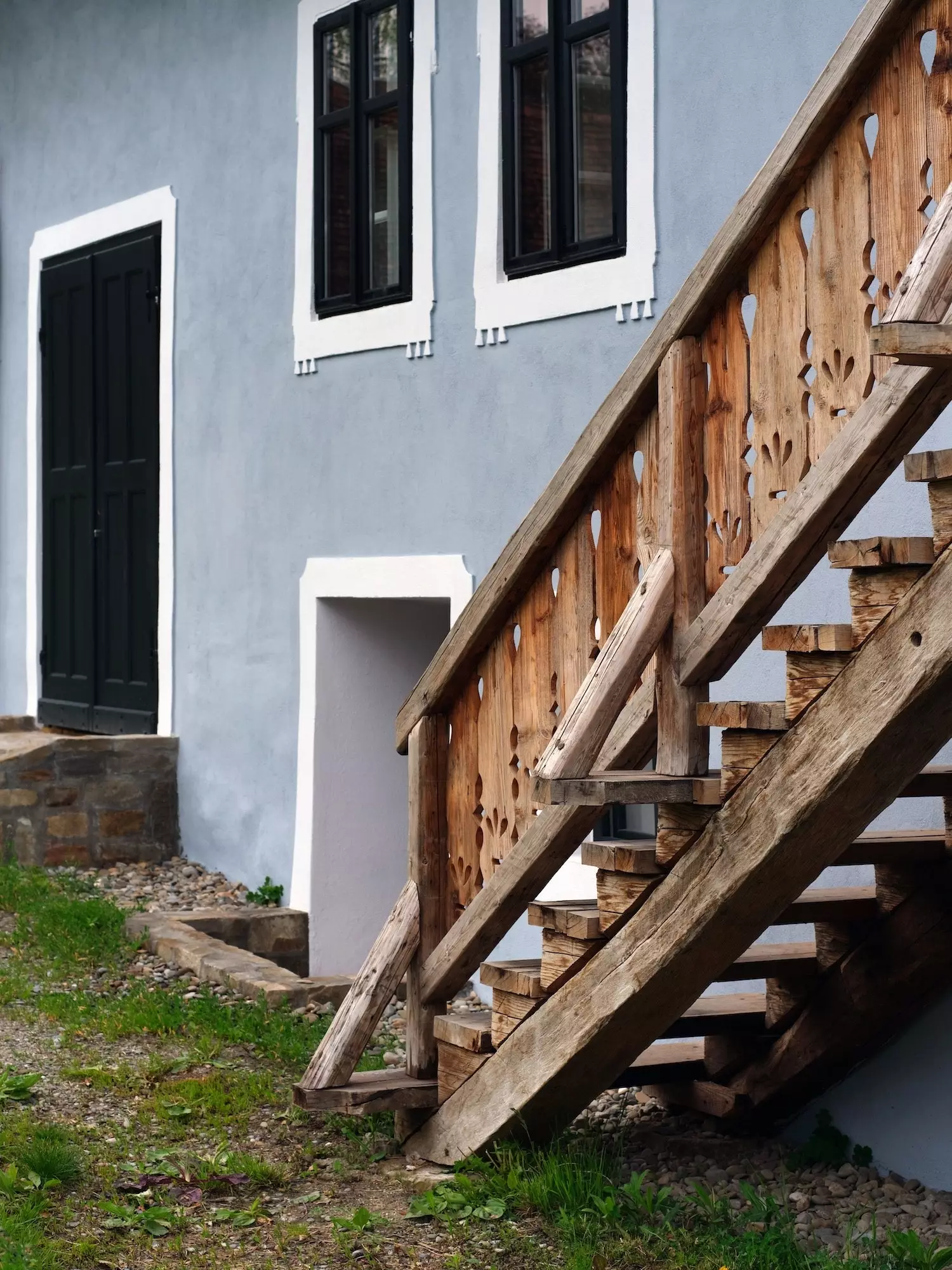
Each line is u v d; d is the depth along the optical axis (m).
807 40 5.97
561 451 7.14
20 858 9.83
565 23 7.15
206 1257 4.20
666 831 4.22
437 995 5.22
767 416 3.94
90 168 11.25
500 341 7.50
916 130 3.51
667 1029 5.26
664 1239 4.34
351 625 8.96
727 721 3.99
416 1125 5.20
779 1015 5.40
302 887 8.87
